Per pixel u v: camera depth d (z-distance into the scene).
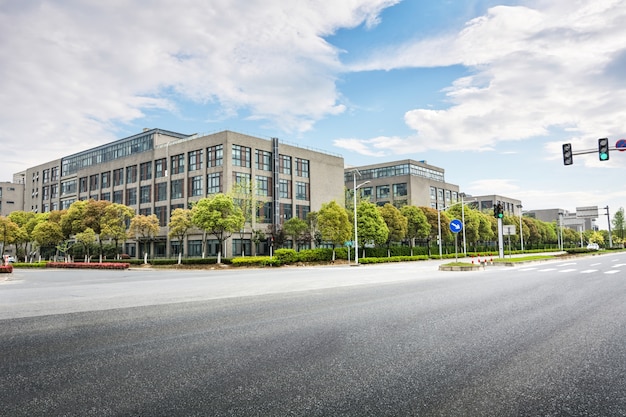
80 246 58.94
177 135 64.06
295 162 60.31
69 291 14.84
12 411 3.60
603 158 20.86
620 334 6.14
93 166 70.88
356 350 5.39
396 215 53.94
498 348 5.42
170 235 43.31
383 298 10.45
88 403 3.76
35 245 60.44
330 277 19.66
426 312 8.16
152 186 59.88
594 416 3.38
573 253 47.09
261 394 3.90
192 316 8.26
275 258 39.84
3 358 5.32
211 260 41.19
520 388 4.00
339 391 3.96
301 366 4.74
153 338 6.32
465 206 71.00
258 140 55.25
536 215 152.88
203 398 3.83
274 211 55.88
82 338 6.43
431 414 3.43
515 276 17.38
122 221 52.38
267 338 6.16
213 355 5.29
